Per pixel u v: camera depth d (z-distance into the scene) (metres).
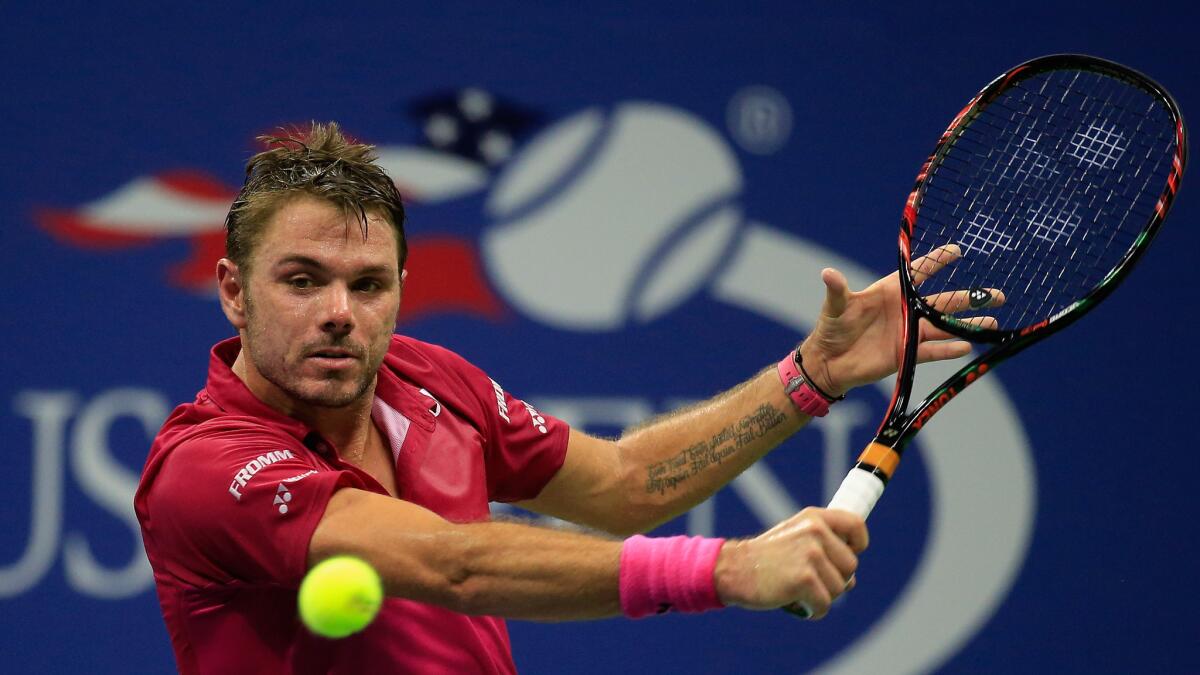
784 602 8.14
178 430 9.95
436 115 20.38
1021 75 11.94
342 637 9.54
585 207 20.39
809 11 20.52
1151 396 20.17
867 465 10.20
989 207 17.53
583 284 20.33
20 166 20.20
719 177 20.42
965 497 20.17
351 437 10.34
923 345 11.01
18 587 19.77
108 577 19.88
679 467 11.69
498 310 20.25
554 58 20.50
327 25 20.44
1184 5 20.27
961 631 20.02
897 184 20.38
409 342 11.25
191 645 9.84
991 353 10.91
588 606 8.59
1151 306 20.12
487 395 11.30
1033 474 20.14
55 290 20.12
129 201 20.28
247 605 9.54
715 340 20.30
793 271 20.34
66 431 19.97
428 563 8.80
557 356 20.23
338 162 9.80
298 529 8.97
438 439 10.62
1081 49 20.27
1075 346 20.22
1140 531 20.06
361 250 9.61
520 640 20.00
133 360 20.11
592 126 20.44
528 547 8.73
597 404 20.19
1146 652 19.94
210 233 20.30
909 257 11.16
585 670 20.00
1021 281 17.59
